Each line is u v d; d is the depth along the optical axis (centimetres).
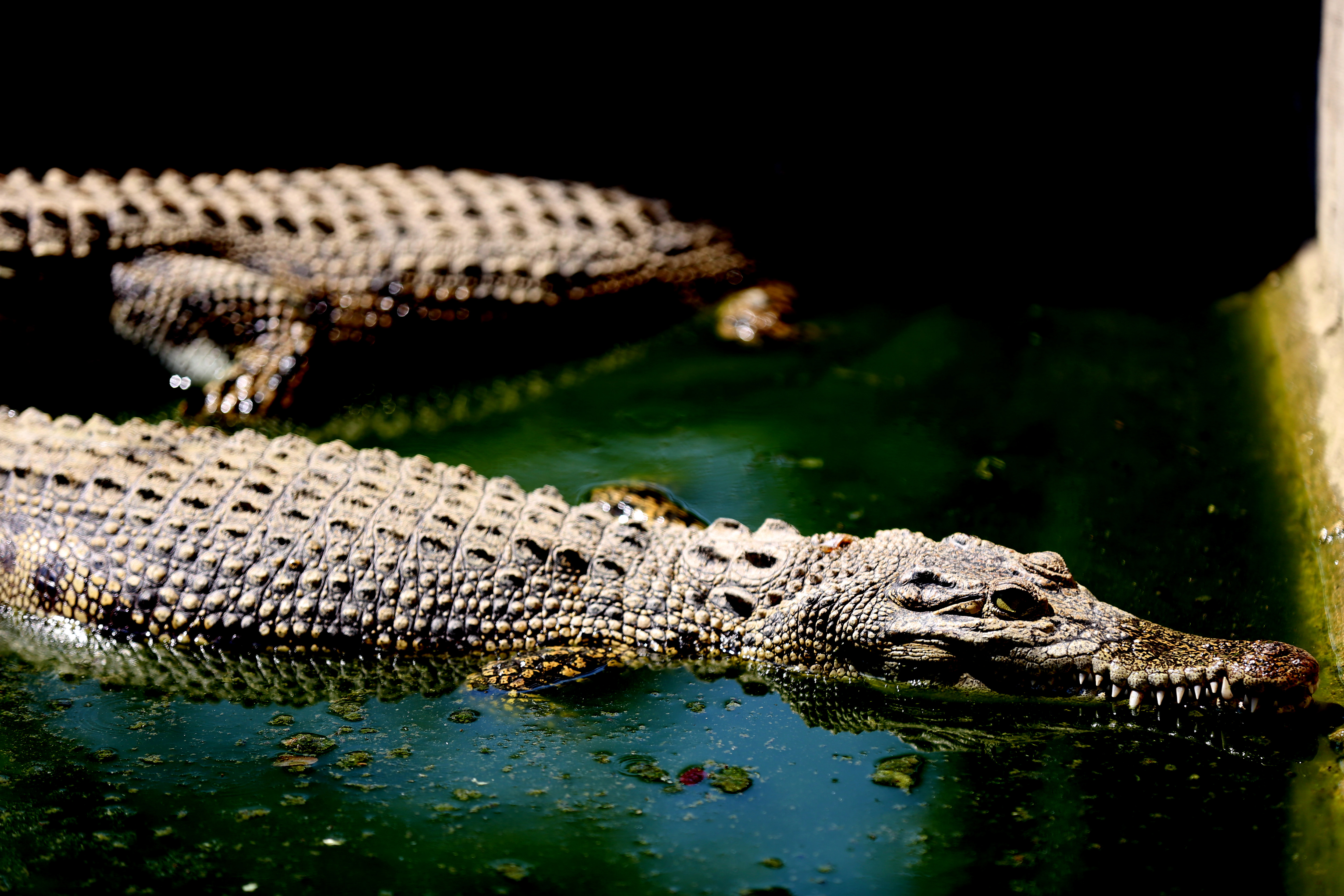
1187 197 832
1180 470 567
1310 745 390
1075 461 582
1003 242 816
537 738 414
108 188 687
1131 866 344
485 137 914
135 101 912
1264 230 781
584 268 716
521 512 498
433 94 955
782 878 343
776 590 466
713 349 719
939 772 393
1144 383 649
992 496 557
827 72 949
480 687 447
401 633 465
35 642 475
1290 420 586
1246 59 857
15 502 487
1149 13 898
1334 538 481
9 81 892
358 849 354
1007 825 365
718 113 927
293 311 664
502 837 360
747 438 615
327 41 955
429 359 700
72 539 475
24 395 642
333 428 634
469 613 468
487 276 694
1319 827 353
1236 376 646
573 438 621
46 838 358
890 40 949
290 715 430
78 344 667
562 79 970
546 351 718
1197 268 766
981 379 666
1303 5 761
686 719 429
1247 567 489
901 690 445
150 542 470
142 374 674
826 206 827
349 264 676
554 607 473
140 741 411
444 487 504
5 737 411
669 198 786
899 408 642
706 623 471
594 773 393
